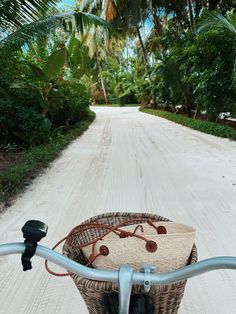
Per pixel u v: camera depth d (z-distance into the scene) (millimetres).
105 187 4336
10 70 7332
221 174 4832
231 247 2633
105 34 17203
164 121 14375
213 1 11359
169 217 3279
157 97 18797
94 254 1131
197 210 3445
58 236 2869
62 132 9719
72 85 9852
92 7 15586
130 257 1103
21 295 2094
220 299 2020
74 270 960
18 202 3791
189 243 1126
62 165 5746
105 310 1025
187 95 13203
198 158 6000
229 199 3758
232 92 9133
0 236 2881
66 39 9602
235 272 2283
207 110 10391
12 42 5438
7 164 5898
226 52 8570
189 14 12898
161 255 1097
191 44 9828
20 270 2359
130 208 3549
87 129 11742
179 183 4430
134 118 16766
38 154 6121
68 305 1995
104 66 32656
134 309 985
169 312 1073
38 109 8352
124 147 7523
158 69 13281
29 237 938
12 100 7176
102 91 37000
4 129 7414
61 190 4246
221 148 6953
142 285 937
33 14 5371
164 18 16141
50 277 2271
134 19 14750
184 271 918
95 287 970
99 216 1433
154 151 6879
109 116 18734
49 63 7523
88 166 5613
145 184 4426
